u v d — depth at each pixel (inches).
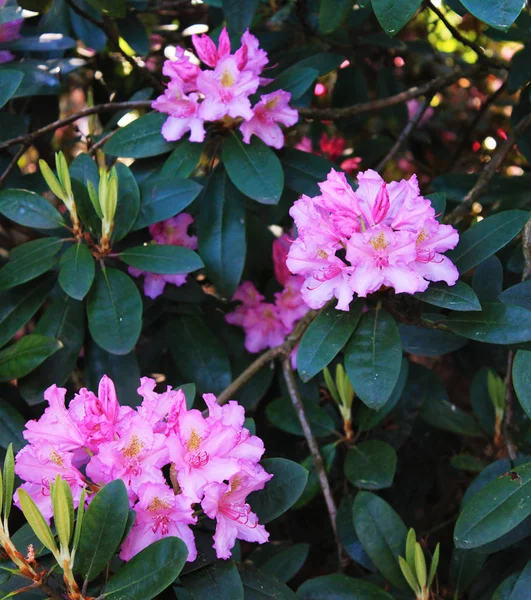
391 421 49.9
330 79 68.9
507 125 74.6
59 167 39.8
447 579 47.8
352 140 65.1
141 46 49.9
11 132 48.3
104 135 50.0
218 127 43.0
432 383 51.2
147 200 42.2
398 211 35.1
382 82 59.1
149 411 33.0
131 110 50.6
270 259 51.3
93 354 43.9
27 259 40.8
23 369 40.1
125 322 40.1
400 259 34.2
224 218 44.2
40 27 51.2
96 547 32.0
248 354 49.8
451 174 52.2
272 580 35.9
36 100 52.4
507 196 50.8
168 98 41.9
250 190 41.6
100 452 32.0
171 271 40.4
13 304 41.9
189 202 41.9
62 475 33.1
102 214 40.3
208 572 34.1
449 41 72.2
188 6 59.1
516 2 33.3
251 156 42.1
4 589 33.4
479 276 40.0
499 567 41.6
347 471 42.3
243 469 32.7
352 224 34.6
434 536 53.4
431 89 50.1
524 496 35.2
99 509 31.9
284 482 35.8
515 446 44.1
